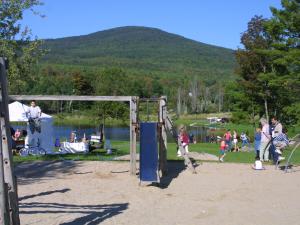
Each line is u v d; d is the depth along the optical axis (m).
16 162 18.95
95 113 55.66
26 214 10.29
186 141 21.52
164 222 9.88
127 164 18.39
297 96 42.03
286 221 10.03
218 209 11.16
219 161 19.73
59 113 72.38
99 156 21.69
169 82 155.88
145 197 12.50
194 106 126.94
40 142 22.80
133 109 16.08
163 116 16.44
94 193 12.95
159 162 16.12
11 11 23.97
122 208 11.11
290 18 39.72
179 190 13.55
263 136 19.44
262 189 13.71
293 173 16.59
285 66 40.78
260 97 45.38
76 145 23.91
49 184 14.27
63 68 159.25
